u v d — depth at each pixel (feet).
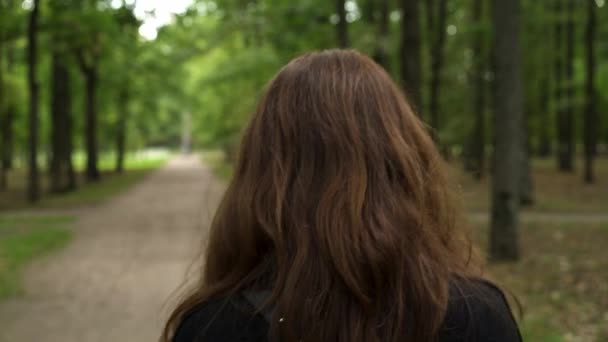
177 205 80.07
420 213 4.21
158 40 68.28
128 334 23.75
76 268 37.58
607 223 54.65
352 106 4.40
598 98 139.23
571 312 24.76
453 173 4.99
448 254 4.29
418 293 3.94
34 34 74.43
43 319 25.94
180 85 141.90
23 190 106.63
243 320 4.11
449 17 92.58
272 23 59.77
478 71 90.79
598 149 191.93
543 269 34.55
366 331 3.91
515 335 3.99
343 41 46.91
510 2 36.96
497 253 37.70
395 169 4.31
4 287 31.37
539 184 92.99
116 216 67.77
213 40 65.00
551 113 117.60
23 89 114.21
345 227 4.06
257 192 4.41
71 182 103.65
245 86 95.81
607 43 97.96
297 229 4.15
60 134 95.45
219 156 234.79
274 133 4.47
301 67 4.64
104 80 117.19
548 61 99.86
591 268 34.24
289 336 3.97
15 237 48.70
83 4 68.39
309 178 4.29
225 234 4.46
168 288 31.89
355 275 3.94
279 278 4.12
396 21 72.95
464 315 3.91
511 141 37.60
